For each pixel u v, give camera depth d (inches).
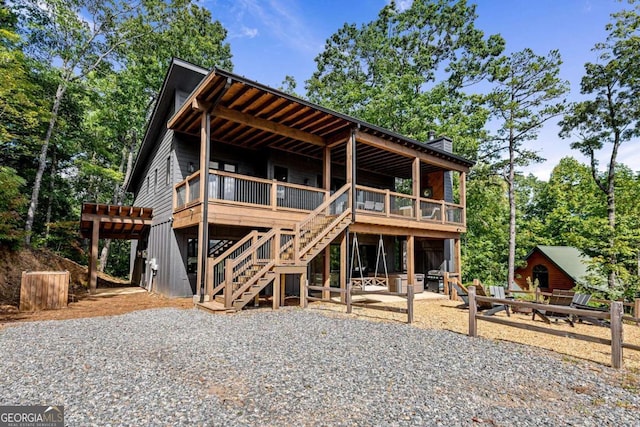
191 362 167.8
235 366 163.0
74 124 705.0
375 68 1044.5
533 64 730.8
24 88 443.8
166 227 429.7
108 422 108.3
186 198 370.6
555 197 1015.6
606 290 504.4
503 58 770.2
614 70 650.8
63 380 143.0
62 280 332.5
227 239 427.8
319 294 458.0
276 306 323.3
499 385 149.3
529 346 219.9
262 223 370.3
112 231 560.4
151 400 124.8
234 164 476.4
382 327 260.1
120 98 768.9
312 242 350.3
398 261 728.3
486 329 271.3
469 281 890.1
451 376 158.2
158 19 778.8
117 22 727.1
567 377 162.1
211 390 134.8
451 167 518.9
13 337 212.2
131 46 754.2
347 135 399.9
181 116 374.9
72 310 317.4
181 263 404.2
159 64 799.1
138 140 909.8
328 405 123.3
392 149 434.6
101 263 809.5
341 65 1130.7
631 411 126.0
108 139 828.0
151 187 543.8
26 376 147.0
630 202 700.7
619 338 178.5
